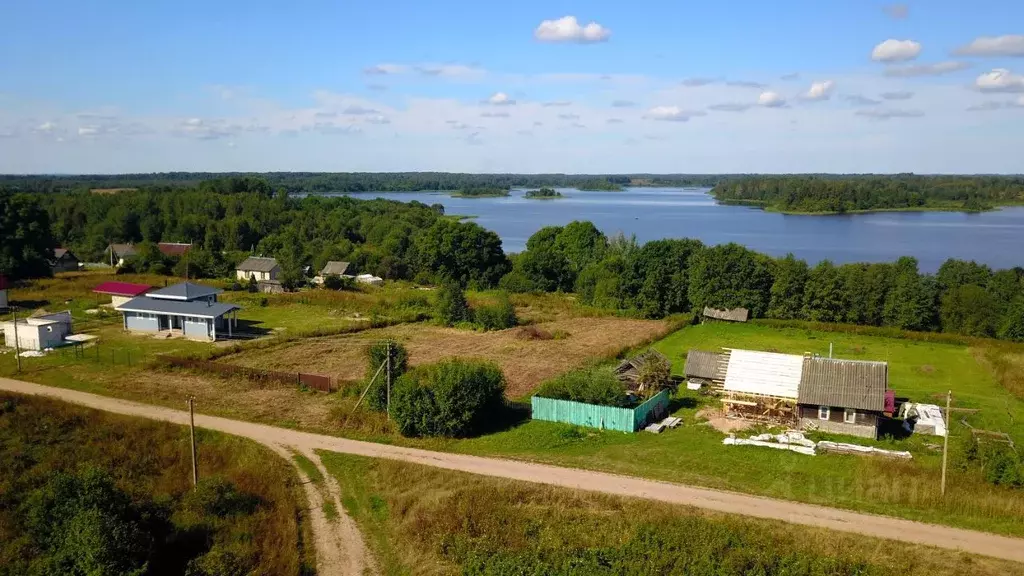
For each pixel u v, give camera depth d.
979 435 37.81
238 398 43.62
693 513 28.05
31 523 25.62
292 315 72.62
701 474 32.38
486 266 105.12
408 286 100.56
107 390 44.59
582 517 27.84
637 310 77.12
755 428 39.31
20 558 24.59
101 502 25.39
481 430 38.94
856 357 58.47
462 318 69.88
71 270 105.25
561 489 30.41
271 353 56.03
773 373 41.72
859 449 35.25
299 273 90.69
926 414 40.94
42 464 32.81
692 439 37.28
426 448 35.97
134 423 38.25
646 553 24.22
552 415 40.25
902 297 69.00
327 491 31.31
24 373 48.06
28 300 75.81
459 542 26.11
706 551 23.98
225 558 24.59
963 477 31.20
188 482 31.58
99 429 37.22
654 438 37.44
